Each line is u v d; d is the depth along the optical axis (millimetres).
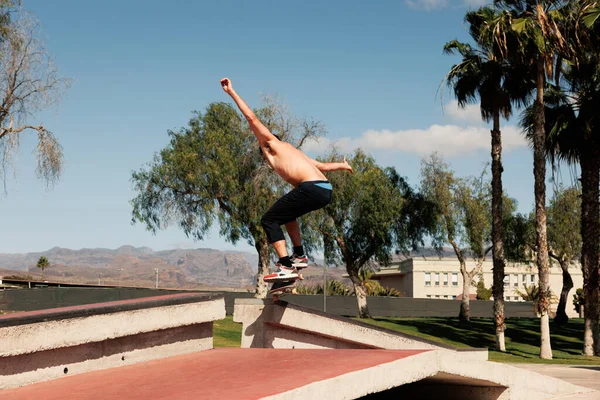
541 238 24938
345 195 42031
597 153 25391
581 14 21984
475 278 81188
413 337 6586
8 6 25016
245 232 39438
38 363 4992
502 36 23375
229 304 37875
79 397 4328
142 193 38781
